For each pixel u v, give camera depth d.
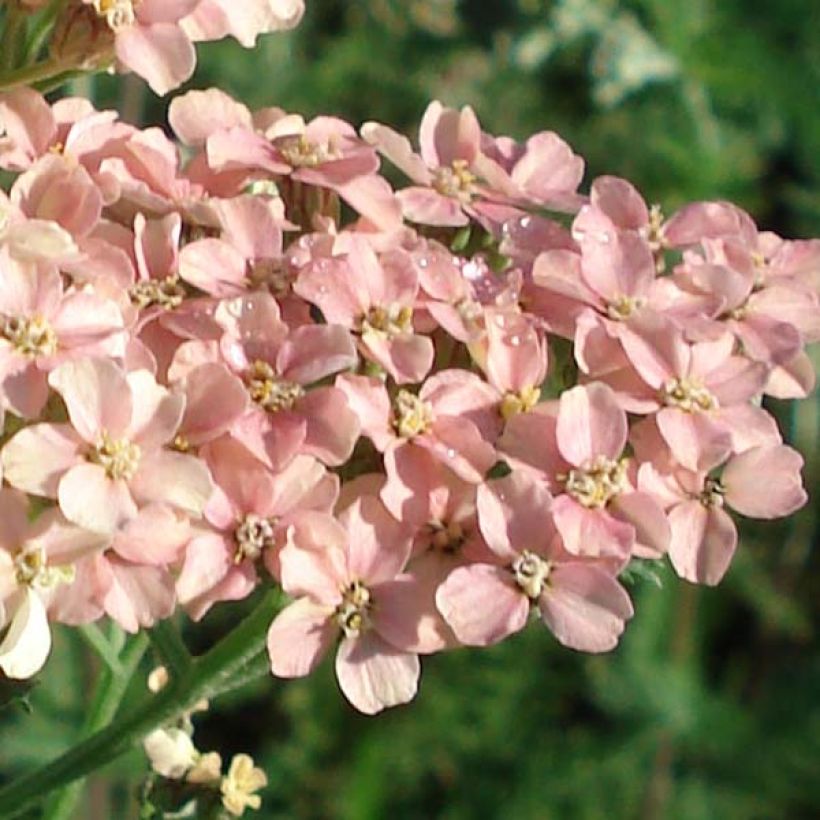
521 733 0.27
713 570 0.15
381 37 0.28
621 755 0.27
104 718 0.17
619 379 0.15
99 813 0.22
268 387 0.14
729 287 0.15
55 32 0.15
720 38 0.26
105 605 0.14
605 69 0.26
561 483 0.15
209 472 0.14
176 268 0.15
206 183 0.16
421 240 0.16
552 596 0.14
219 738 0.27
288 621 0.14
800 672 0.27
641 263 0.15
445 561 0.14
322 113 0.28
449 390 0.15
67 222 0.15
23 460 0.14
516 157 0.17
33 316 0.14
